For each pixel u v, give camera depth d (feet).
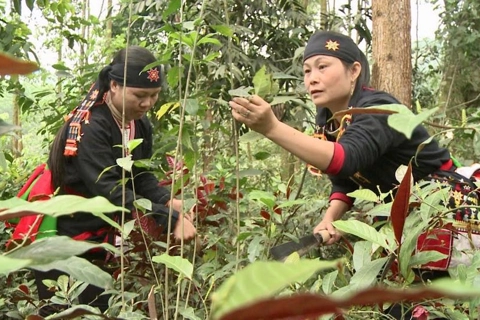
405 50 13.79
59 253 1.30
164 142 5.21
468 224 4.12
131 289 5.80
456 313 3.30
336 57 5.24
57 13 11.39
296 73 11.51
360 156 4.56
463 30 18.37
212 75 10.69
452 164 5.23
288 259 3.37
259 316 0.71
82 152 5.75
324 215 6.15
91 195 6.00
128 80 5.78
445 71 19.42
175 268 2.75
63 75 9.57
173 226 5.42
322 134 5.76
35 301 5.69
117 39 13.09
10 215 1.17
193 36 4.33
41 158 13.17
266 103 4.34
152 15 12.71
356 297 0.68
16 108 17.88
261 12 12.81
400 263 2.85
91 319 3.68
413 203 3.59
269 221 4.96
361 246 3.36
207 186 6.34
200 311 4.89
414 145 4.92
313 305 0.70
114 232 5.82
